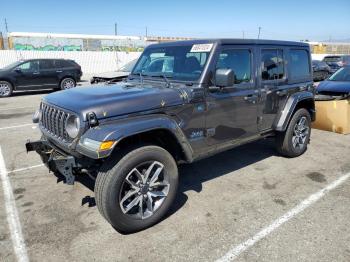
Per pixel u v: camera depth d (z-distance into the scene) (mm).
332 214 3561
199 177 4613
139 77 4395
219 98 3834
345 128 6871
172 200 3453
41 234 3232
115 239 3141
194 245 3033
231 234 3201
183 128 3533
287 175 4676
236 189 4215
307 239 3104
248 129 4395
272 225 3350
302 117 5336
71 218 3527
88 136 2922
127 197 3117
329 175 4668
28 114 9641
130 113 3141
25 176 4703
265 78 4531
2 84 13797
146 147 3148
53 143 3586
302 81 5352
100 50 31406
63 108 3250
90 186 4312
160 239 3133
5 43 30391
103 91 3549
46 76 15055
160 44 4477
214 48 3752
